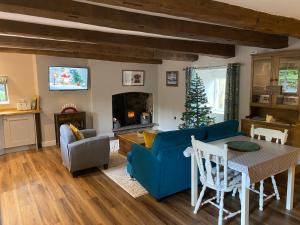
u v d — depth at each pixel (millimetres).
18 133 5156
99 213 2797
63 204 3004
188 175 3189
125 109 7074
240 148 2662
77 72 5855
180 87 6492
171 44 4164
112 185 3537
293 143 3668
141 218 2689
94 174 3945
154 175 2998
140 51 5164
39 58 5375
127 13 2453
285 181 3588
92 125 6301
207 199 3066
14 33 2883
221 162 2449
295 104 3844
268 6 2344
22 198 3158
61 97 5777
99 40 3510
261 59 4234
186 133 3072
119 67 6527
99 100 6312
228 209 2846
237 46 4918
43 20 2801
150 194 3229
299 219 2621
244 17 2375
